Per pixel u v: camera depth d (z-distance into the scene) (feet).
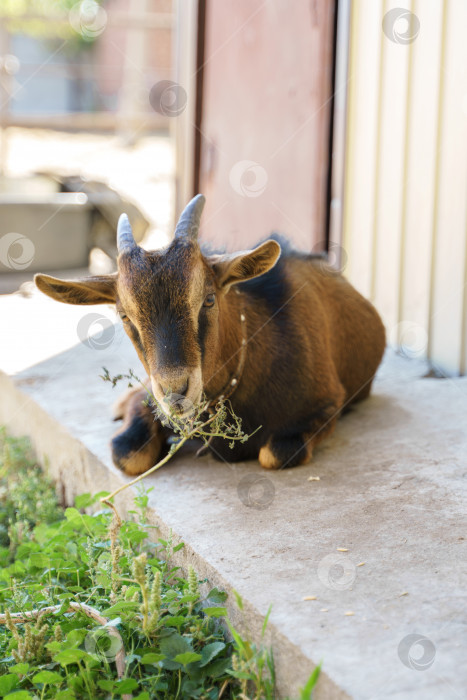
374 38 19.52
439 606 9.00
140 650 9.36
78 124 58.23
